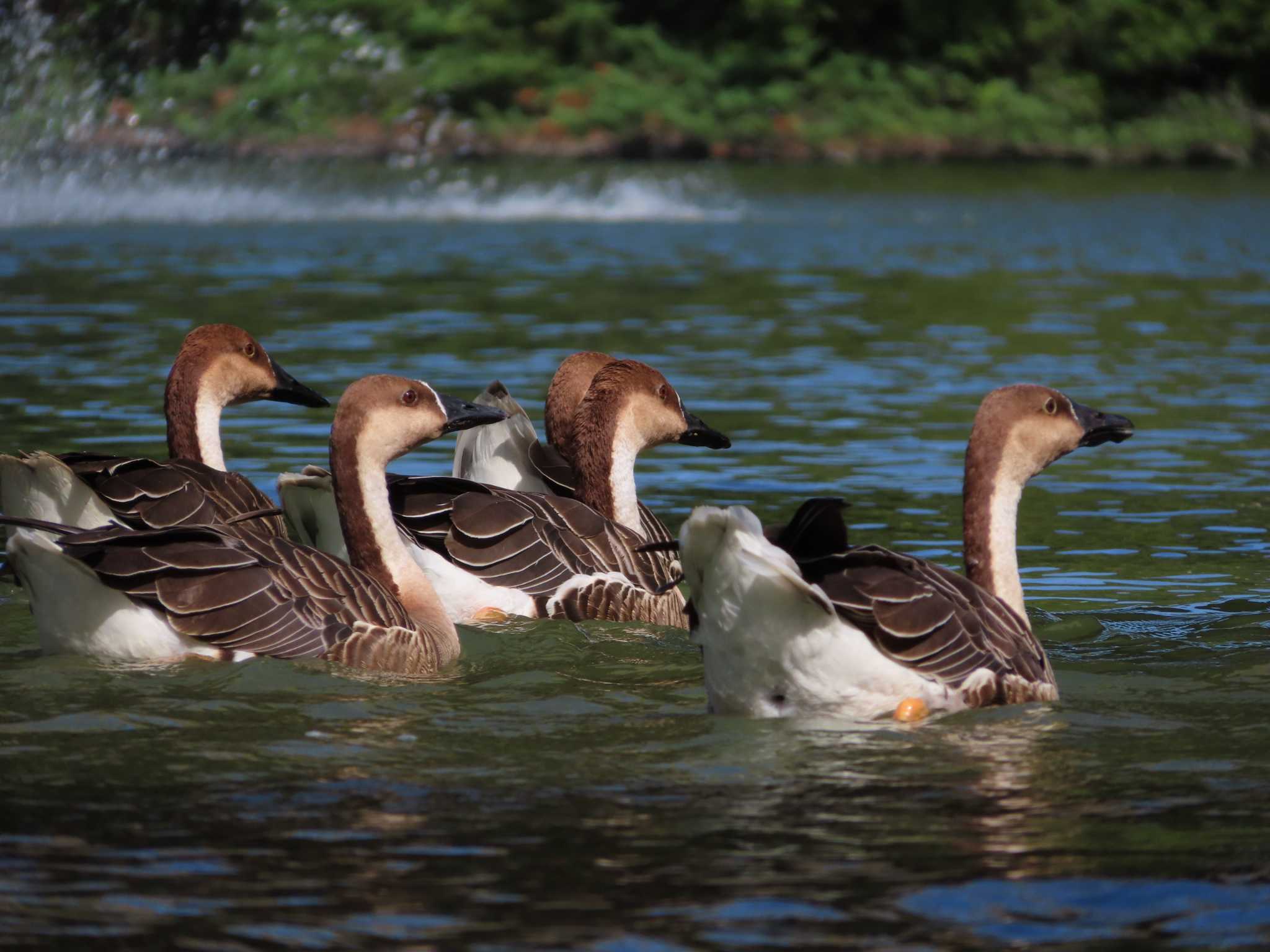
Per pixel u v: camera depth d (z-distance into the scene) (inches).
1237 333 1085.8
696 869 263.6
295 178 2305.6
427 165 2541.8
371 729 343.3
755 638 342.0
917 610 352.2
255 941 236.5
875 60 2940.5
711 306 1200.2
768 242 1699.1
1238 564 534.9
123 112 2511.1
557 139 2728.8
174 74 2613.2
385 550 434.0
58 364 872.3
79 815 286.5
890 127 2834.6
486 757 323.9
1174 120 2891.2
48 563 373.4
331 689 374.3
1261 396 854.5
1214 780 311.4
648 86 2812.5
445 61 2765.7
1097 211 2062.0
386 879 258.7
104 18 2556.6
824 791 302.0
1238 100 2918.3
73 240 1553.9
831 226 1871.3
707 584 342.3
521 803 294.5
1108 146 2837.1
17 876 259.1
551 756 324.5
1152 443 744.3
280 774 311.0
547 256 1537.9
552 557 477.1
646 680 399.5
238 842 274.2
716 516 329.7
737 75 2866.6
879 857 268.4
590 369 574.9
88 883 256.8
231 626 381.1
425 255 1520.7
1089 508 622.8
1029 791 303.9
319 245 1576.0
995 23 2947.8
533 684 392.5
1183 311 1202.0
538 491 545.3
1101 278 1416.1
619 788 303.4
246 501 466.0
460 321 1089.4
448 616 438.0
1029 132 2847.0
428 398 438.9
